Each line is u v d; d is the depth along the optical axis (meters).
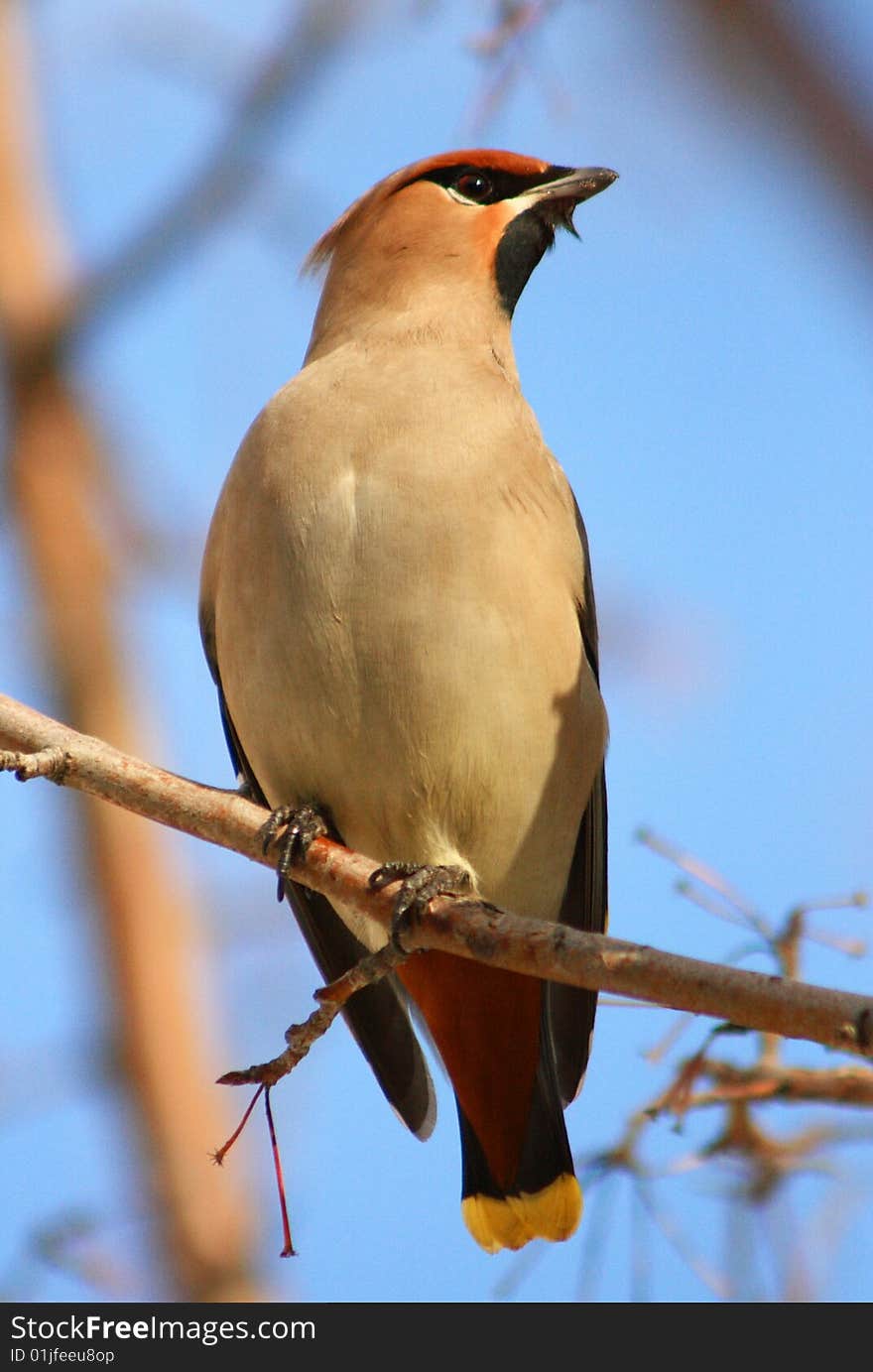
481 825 10.07
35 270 14.27
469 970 9.88
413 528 9.61
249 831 9.09
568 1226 10.30
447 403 10.01
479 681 9.69
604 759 10.86
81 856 13.28
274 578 9.75
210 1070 12.95
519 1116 10.31
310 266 12.05
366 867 8.79
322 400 10.07
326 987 8.27
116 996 12.99
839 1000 6.43
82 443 14.11
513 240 11.67
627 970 7.09
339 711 9.73
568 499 10.46
